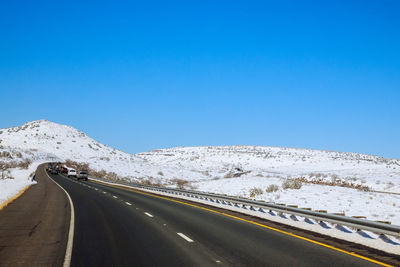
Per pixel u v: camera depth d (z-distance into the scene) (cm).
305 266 743
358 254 852
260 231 1191
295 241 1015
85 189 3731
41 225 1317
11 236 1095
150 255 843
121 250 899
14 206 1942
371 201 2314
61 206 2022
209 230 1211
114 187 4397
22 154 12756
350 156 19375
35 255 847
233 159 17900
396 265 750
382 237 930
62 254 857
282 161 16438
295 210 1349
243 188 3738
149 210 1852
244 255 842
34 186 3891
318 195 2636
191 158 17925
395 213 1845
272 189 3098
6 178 4888
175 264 762
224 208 2038
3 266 749
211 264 760
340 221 1093
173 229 1231
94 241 1017
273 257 822
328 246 945
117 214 1669
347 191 2880
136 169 10425
